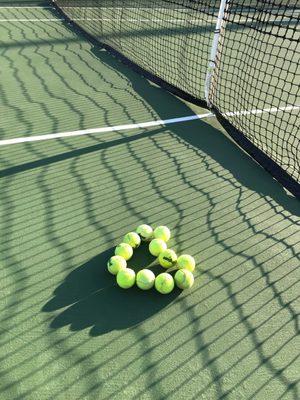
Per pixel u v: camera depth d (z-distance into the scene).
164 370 0.99
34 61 2.79
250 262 1.30
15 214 1.42
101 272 1.23
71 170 1.68
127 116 2.14
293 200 1.60
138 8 4.27
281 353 1.04
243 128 2.07
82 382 0.95
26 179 1.61
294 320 1.13
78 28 3.48
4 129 1.95
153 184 1.63
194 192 1.60
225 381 0.97
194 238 1.38
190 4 4.43
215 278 1.24
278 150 1.92
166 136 1.98
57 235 1.35
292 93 2.56
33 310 1.11
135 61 2.89
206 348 1.04
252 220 1.48
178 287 1.19
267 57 3.17
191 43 3.40
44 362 0.99
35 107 2.17
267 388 0.96
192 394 0.94
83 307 1.12
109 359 1.00
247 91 2.52
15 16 3.77
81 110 2.17
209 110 2.20
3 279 1.19
